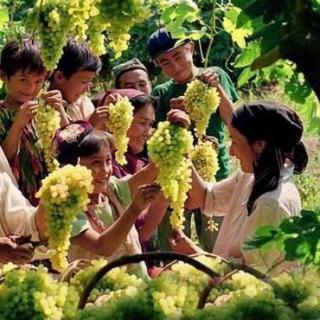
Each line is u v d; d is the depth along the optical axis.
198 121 4.54
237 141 4.22
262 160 4.18
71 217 3.66
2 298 3.21
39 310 3.20
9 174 4.43
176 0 4.38
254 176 4.20
